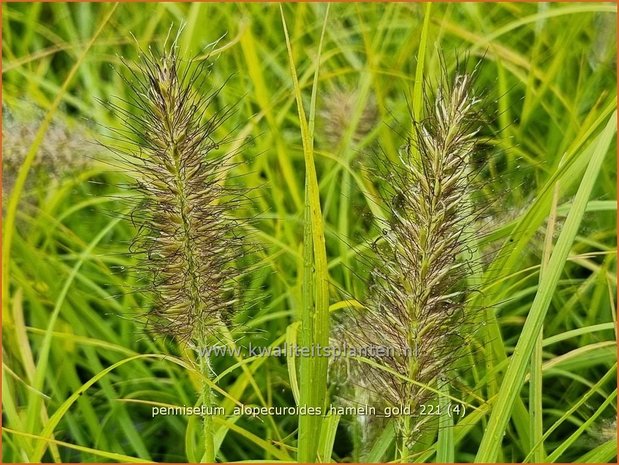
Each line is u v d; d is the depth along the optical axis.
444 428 0.36
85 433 0.46
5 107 0.49
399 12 0.60
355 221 0.49
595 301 0.46
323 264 0.34
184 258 0.36
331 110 0.51
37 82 0.54
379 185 0.43
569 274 0.50
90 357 0.46
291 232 0.47
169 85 0.34
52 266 0.49
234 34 0.56
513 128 0.51
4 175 0.48
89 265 0.52
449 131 0.33
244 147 0.46
